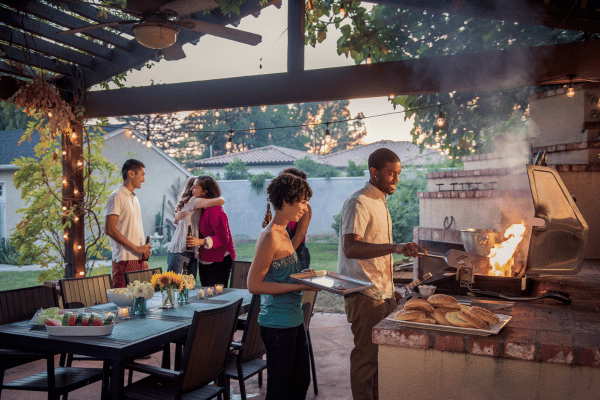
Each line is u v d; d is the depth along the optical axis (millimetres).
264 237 2428
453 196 5648
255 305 3232
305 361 2559
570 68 4312
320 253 14297
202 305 3580
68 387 2887
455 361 1750
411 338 1788
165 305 3443
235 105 5215
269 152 29141
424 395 1794
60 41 5074
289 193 2416
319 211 18297
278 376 2438
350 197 2980
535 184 2783
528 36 5574
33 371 4398
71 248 6141
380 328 1841
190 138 34531
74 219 6098
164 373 2596
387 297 3010
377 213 2975
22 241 6246
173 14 3572
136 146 18031
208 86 5316
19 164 6152
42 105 5316
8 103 5137
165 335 2766
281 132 43875
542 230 2766
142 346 2594
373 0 4695
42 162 6203
